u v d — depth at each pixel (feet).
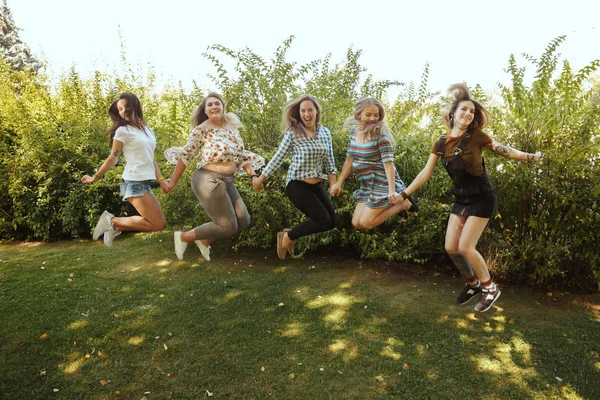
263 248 19.80
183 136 20.68
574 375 9.86
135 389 9.41
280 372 10.03
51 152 23.22
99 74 29.40
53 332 12.03
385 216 12.40
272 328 12.23
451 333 11.83
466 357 10.63
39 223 22.85
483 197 10.99
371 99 12.26
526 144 14.76
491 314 13.03
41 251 21.20
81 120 24.91
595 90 15.31
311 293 14.79
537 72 14.78
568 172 14.05
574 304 13.87
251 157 13.44
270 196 18.03
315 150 12.55
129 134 12.37
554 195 14.14
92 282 16.07
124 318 12.90
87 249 21.21
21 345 11.33
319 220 12.70
